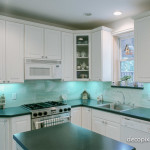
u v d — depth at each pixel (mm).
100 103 3273
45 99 3369
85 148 1194
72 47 3406
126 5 2527
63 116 2928
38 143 1287
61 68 3213
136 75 2549
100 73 3193
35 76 2869
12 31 2629
